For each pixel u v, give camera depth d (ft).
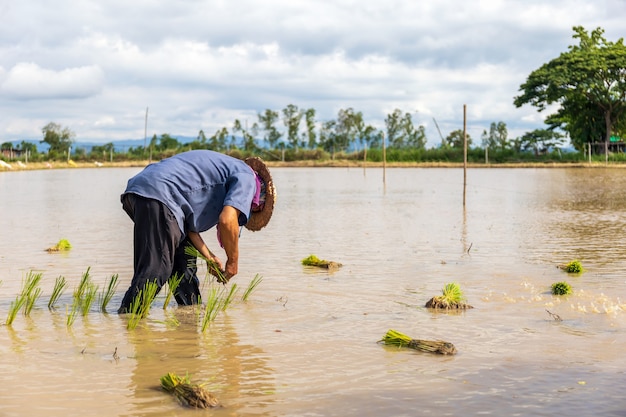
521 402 13.29
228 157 22.17
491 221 49.55
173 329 18.99
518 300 22.56
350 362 15.90
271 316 20.48
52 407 13.07
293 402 13.35
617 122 216.74
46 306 21.84
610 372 15.06
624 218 51.47
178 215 21.18
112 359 16.14
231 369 15.40
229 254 21.18
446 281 25.94
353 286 24.98
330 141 281.33
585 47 216.13
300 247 35.55
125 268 28.89
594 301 22.27
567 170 164.35
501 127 312.29
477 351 16.76
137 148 260.83
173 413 12.81
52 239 38.78
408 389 14.07
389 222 48.96
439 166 199.21
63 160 236.22
